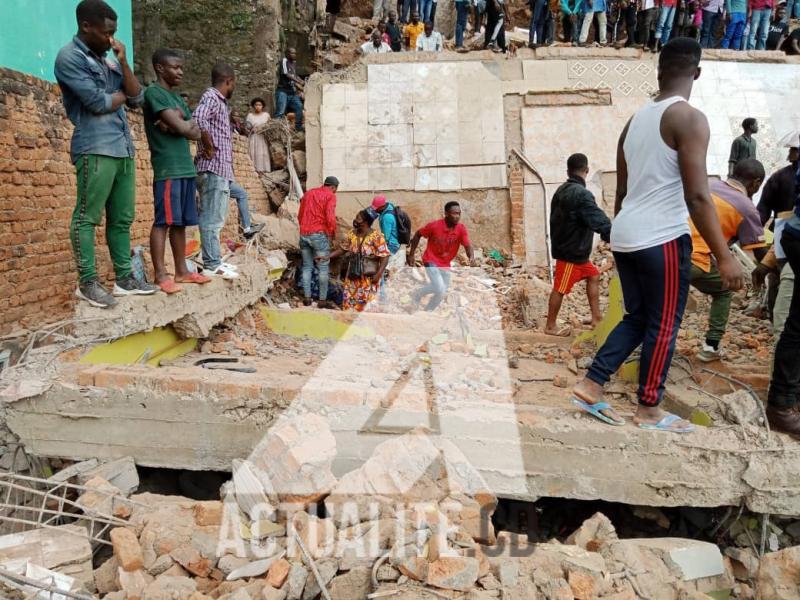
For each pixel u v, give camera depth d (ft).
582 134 31.83
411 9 36.14
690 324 17.70
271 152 33.73
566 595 7.77
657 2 31.71
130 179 12.80
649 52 32.78
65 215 16.93
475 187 32.17
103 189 12.20
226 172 16.53
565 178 31.78
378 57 33.14
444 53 32.78
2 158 14.35
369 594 7.55
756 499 9.69
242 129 31.22
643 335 9.93
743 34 34.81
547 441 9.91
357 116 32.96
